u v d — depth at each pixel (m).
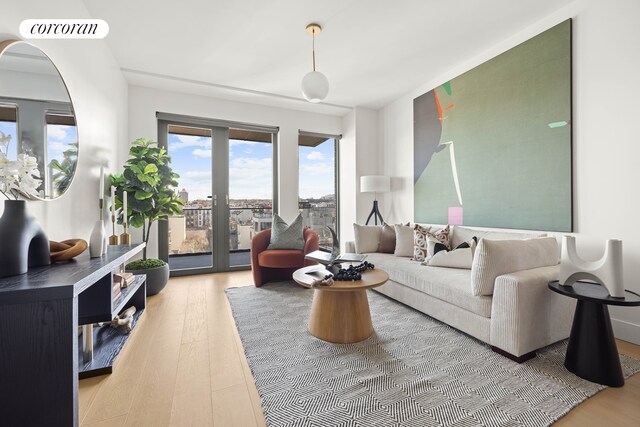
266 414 1.29
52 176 1.79
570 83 2.32
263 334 2.15
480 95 3.10
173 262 4.23
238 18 2.50
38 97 1.66
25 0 1.57
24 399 1.03
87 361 1.69
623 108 2.04
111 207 2.93
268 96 4.18
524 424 1.23
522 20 2.54
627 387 1.49
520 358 1.71
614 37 2.08
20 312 1.02
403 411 1.31
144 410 1.33
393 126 4.54
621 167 2.06
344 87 4.01
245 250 4.54
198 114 4.09
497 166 2.92
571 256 1.72
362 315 2.06
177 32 2.70
